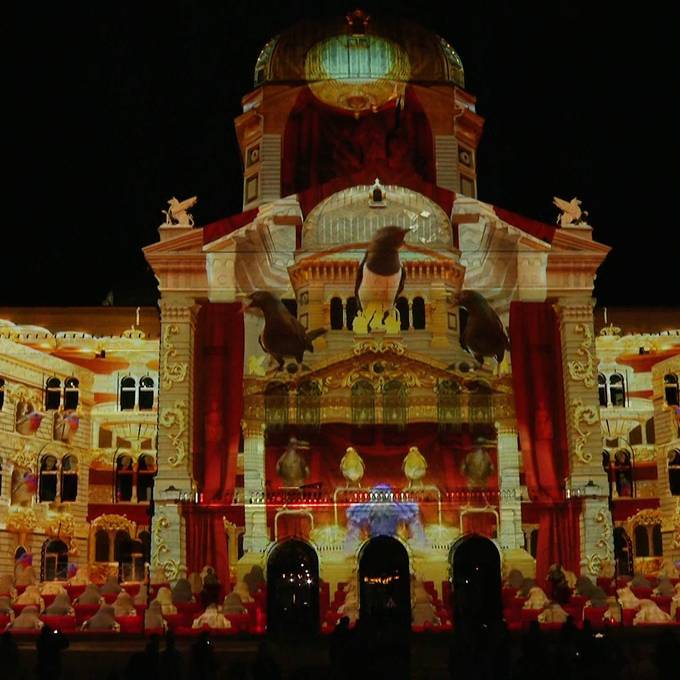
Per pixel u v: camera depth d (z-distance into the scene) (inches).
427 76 2331.4
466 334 1914.4
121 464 2197.3
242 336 1916.8
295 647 1369.3
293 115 2306.8
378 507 1793.8
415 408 1851.6
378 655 900.0
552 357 1935.3
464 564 1788.9
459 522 1798.7
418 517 1793.8
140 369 2224.4
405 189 2022.6
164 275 1942.7
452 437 1856.5
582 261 1961.1
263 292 1907.0
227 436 1862.7
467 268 1983.3
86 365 2217.0
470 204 2011.6
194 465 1867.6
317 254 1966.0
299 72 2325.3
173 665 790.5
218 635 1471.5
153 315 2306.8
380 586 1765.5
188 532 1797.5
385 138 2269.9
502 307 1951.3
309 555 1775.3
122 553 2143.2
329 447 1851.6
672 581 1809.8
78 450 2143.2
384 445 1854.1
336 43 2314.2
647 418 2192.4
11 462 1988.2
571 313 1940.2
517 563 1770.4
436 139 2268.7
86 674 1090.7
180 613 1649.9
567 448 1887.3
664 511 2071.9
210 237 1962.4
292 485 1808.6
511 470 1835.6
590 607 1568.7
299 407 1857.8
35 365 2075.5
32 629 1501.0
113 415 2191.2
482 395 1871.3
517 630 1462.8
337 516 1793.8
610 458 2177.7
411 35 2374.5
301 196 2018.9
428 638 1424.7
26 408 2059.5
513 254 1971.0
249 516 1795.0
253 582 1734.7
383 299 1910.7
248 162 2342.5
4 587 1802.4
